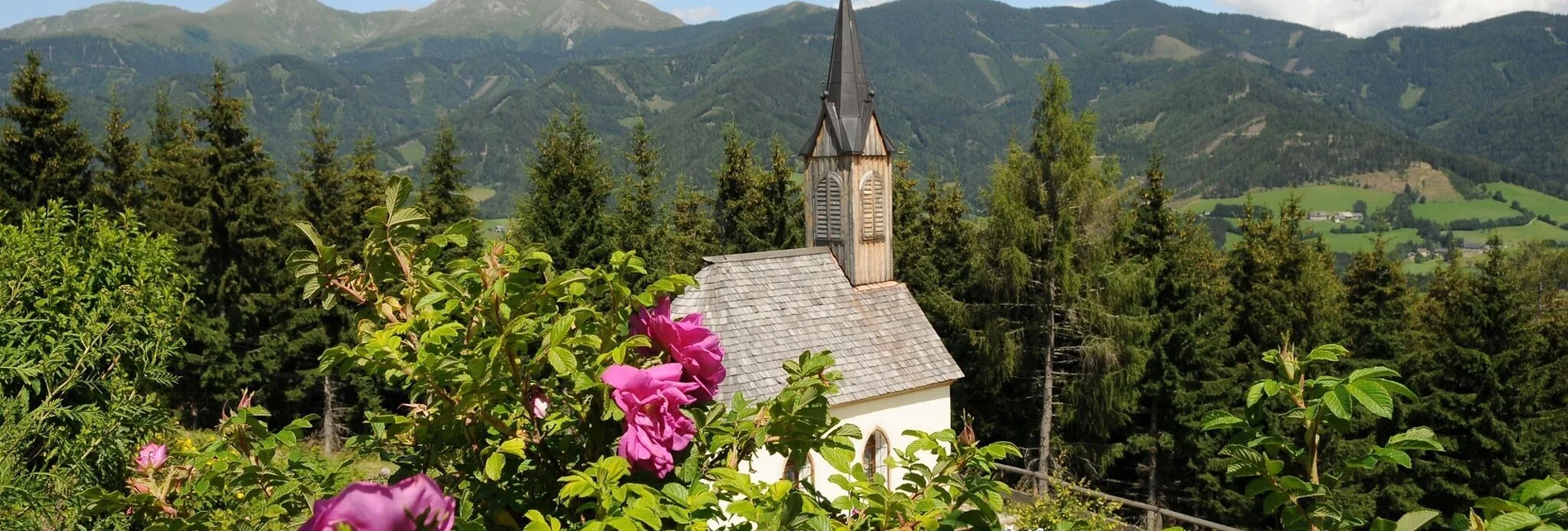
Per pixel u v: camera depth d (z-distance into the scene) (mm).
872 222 21719
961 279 37750
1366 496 27375
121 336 9000
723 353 3723
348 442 4129
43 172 33719
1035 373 30125
